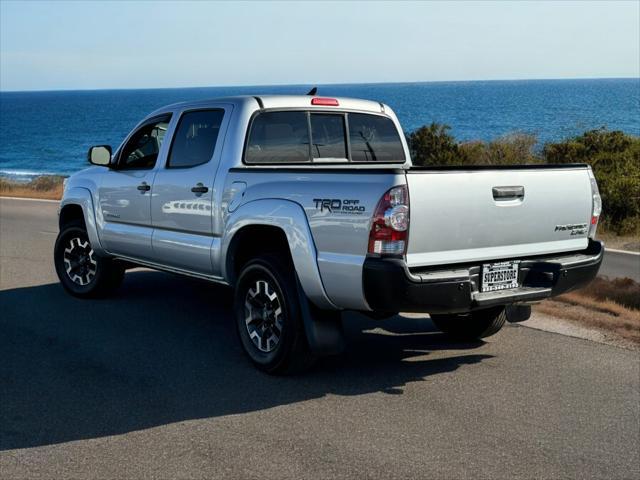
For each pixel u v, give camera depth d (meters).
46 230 14.44
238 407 4.88
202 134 6.38
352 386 5.32
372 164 6.84
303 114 6.37
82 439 4.35
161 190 6.66
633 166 16.53
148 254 7.00
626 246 12.91
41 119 164.88
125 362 5.86
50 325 7.00
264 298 5.60
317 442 4.29
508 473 3.89
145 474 3.87
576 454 4.15
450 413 4.78
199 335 6.68
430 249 4.79
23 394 5.13
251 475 3.84
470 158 20.27
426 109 132.62
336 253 4.95
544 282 5.36
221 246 5.96
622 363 5.92
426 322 7.35
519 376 5.57
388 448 4.20
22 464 4.00
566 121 71.06
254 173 5.67
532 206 5.27
